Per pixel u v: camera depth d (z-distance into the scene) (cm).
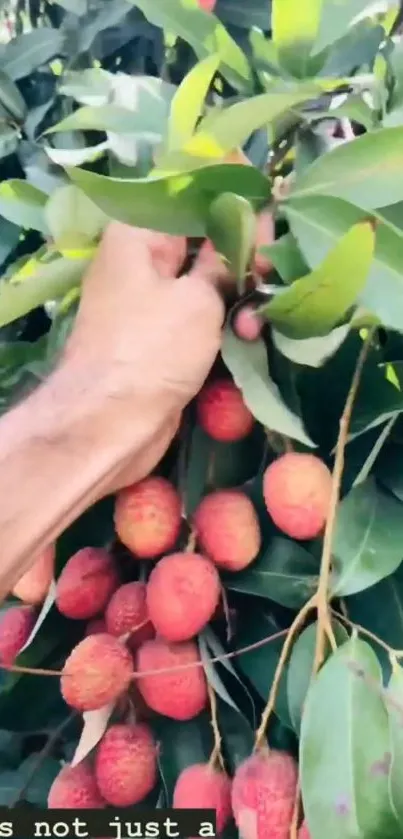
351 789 36
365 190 38
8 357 50
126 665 41
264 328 40
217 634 44
